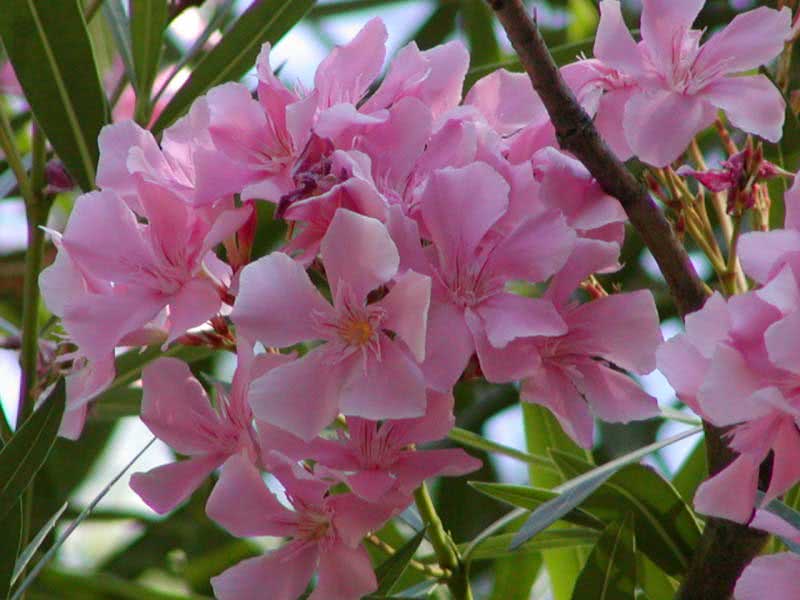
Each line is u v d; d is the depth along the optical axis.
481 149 0.90
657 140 0.91
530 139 0.92
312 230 0.89
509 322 0.88
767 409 0.85
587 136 0.87
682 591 0.93
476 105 0.94
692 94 0.92
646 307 0.90
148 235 0.92
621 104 0.94
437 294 0.88
